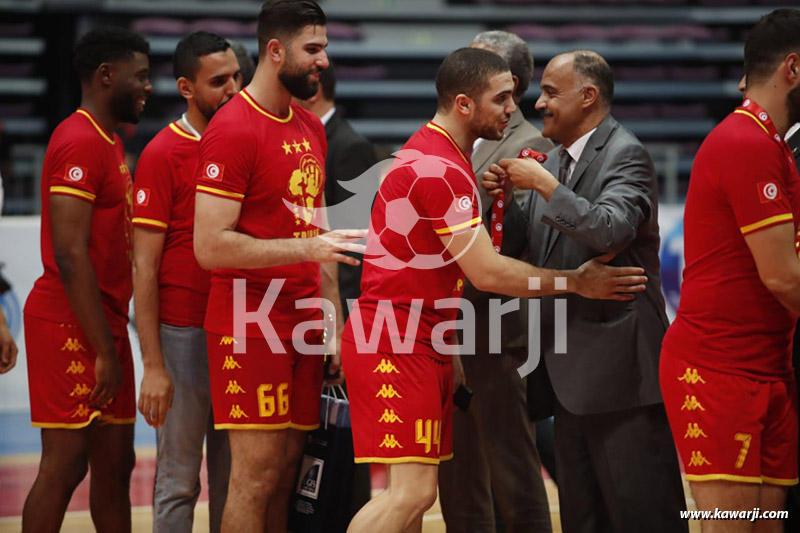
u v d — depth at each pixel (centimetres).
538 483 834
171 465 809
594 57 719
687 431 629
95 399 757
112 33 783
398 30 2588
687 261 638
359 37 2544
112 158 780
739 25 2602
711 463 616
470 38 2606
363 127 2502
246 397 723
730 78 2556
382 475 1200
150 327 782
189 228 802
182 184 796
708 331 618
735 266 608
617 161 696
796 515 764
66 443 763
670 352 641
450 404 717
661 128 2489
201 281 807
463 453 859
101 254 778
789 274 581
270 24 706
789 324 620
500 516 969
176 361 805
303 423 768
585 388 700
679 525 709
